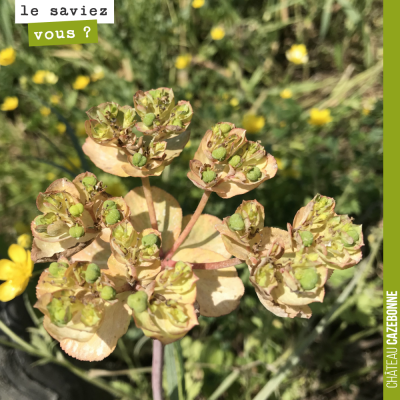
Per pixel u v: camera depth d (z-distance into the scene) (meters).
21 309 0.11
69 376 0.12
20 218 0.19
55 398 0.11
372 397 0.16
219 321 0.15
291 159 0.20
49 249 0.08
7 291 0.10
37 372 0.11
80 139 0.21
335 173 0.21
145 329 0.06
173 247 0.09
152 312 0.07
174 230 0.09
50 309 0.06
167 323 0.07
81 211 0.07
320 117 0.19
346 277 0.15
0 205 0.19
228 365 0.14
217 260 0.08
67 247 0.08
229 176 0.08
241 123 0.21
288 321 0.15
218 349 0.15
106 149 0.09
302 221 0.07
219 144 0.08
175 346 0.10
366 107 0.21
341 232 0.07
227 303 0.08
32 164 0.21
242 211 0.07
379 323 0.17
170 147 0.09
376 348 0.17
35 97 0.15
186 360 0.15
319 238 0.07
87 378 0.12
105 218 0.07
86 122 0.08
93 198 0.08
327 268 0.07
